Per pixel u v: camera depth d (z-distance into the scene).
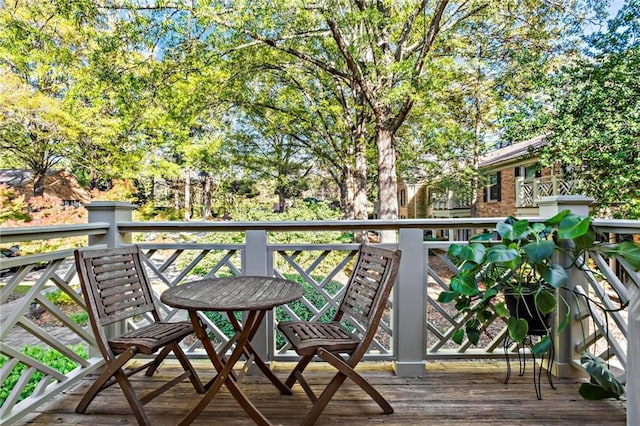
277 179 11.57
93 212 2.25
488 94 8.47
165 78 6.91
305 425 1.65
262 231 2.29
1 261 1.53
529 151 7.41
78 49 7.03
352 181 9.87
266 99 9.30
